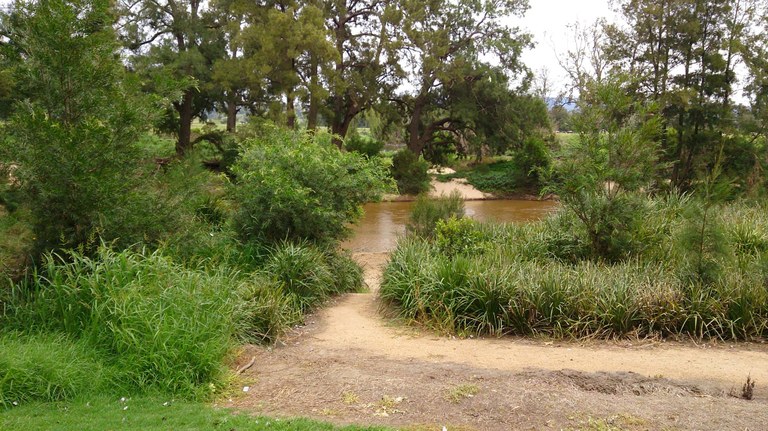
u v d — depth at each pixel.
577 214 9.74
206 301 6.19
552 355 6.43
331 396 5.03
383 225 24.47
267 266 8.87
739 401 4.88
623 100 9.59
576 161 9.66
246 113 38.66
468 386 5.06
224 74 29.38
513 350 6.66
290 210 9.59
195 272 6.82
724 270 7.66
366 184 10.81
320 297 9.14
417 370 5.66
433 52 37.19
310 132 12.37
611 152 9.51
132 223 7.04
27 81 6.95
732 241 9.77
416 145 42.47
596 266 8.54
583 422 4.42
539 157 38.12
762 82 29.67
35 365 4.95
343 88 32.03
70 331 5.73
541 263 9.56
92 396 4.94
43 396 4.86
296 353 6.55
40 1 6.82
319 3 32.88
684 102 29.88
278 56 29.38
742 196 17.77
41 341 5.46
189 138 32.47
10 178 6.78
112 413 4.62
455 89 41.12
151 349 5.29
